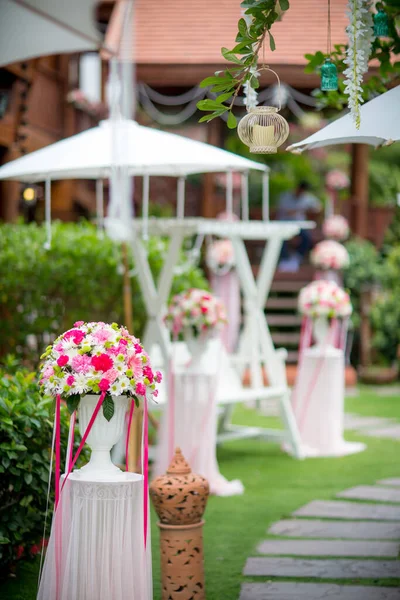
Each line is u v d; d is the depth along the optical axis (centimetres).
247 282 911
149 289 779
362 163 1555
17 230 962
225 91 433
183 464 462
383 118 430
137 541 397
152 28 1397
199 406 726
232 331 1355
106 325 414
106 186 1548
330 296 899
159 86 1384
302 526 613
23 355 908
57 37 789
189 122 1595
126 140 692
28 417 472
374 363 1492
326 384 891
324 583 491
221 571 516
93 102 1439
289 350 1482
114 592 389
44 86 1292
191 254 1060
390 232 1672
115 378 394
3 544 472
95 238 911
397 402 1241
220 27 1414
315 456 882
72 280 886
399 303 1480
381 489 723
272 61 1309
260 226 862
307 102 1348
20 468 466
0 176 690
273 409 1195
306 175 1850
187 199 1627
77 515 392
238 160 688
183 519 450
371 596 469
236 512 656
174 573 451
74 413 408
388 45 522
